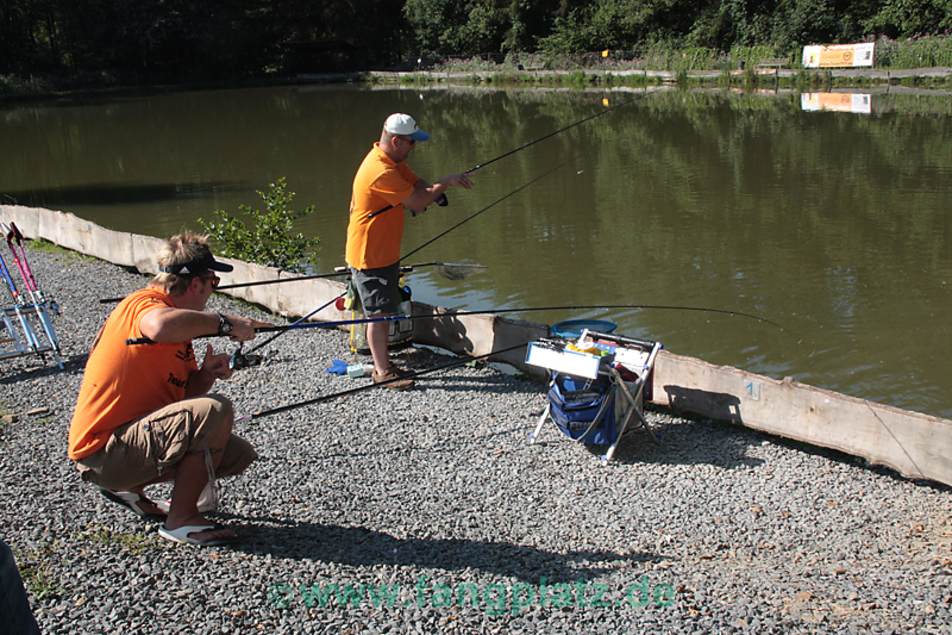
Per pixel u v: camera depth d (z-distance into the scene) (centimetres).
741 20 4491
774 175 1791
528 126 2878
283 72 5884
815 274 1136
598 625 387
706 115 2861
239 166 2291
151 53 5550
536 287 1112
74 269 1080
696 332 938
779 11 4400
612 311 1011
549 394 597
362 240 666
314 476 527
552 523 491
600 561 448
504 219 1498
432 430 612
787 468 565
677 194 1653
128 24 5347
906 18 4084
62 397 644
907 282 1093
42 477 502
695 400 635
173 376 409
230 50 5581
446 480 538
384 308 681
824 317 975
